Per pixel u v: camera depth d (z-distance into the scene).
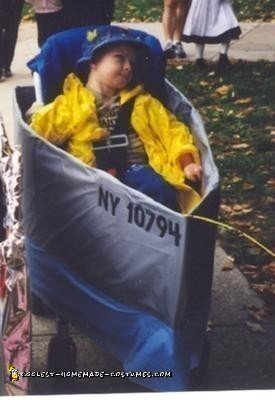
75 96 5.59
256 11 15.83
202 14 11.99
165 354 4.80
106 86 5.62
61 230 5.24
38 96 5.80
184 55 12.91
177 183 5.37
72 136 5.54
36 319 6.05
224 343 5.91
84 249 5.14
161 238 4.76
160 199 5.35
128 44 5.61
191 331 4.93
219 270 6.78
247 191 8.23
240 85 11.48
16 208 4.34
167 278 4.76
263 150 9.27
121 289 5.00
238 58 12.89
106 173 4.97
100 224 5.02
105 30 5.74
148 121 5.63
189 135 5.59
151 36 5.87
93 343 5.84
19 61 12.80
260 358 5.78
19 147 4.95
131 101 5.66
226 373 5.63
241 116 10.30
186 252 4.70
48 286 5.43
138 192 4.83
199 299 4.97
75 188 5.10
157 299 4.83
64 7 8.15
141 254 4.86
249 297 6.42
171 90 5.93
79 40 5.84
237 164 8.83
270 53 13.20
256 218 7.70
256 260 6.93
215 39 11.96
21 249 4.36
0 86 11.46
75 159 5.09
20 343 4.44
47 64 5.79
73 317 5.32
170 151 5.53
